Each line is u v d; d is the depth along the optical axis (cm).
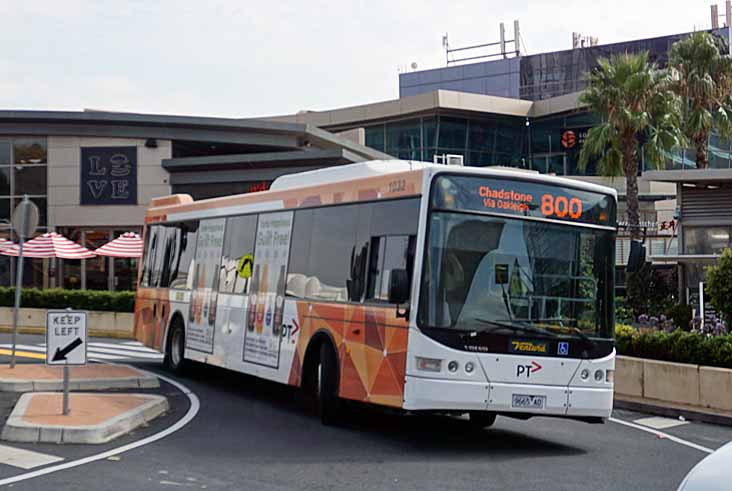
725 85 4103
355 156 3712
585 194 1219
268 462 1035
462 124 5866
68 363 1220
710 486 535
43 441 1124
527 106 6019
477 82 7794
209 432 1230
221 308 1684
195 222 1855
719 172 2831
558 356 1161
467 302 1125
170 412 1408
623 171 3969
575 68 7288
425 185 1138
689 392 1548
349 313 1255
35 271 4134
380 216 1227
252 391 1683
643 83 3844
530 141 6084
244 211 1642
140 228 3966
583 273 1202
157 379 1700
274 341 1469
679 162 5488
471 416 1366
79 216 3994
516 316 1145
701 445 1247
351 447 1141
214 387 1725
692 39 4112
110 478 936
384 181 1230
